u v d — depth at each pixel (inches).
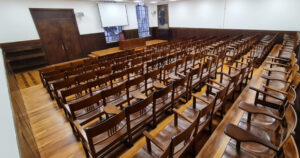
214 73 159.6
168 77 132.3
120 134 67.4
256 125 66.0
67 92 85.6
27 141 43.9
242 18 317.1
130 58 200.2
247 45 230.7
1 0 229.1
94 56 304.3
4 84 51.1
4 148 22.5
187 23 415.8
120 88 86.6
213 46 215.5
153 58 188.9
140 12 430.9
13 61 255.0
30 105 127.2
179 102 115.3
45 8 268.4
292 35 259.1
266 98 84.4
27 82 203.5
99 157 70.6
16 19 245.9
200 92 129.3
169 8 440.8
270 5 276.8
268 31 290.8
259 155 52.7
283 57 160.7
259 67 167.3
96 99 75.4
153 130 88.4
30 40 264.7
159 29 492.1
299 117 79.5
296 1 249.1
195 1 379.9
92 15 331.0
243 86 137.2
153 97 74.5
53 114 113.0
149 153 57.4
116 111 68.7
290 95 64.9
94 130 51.2
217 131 73.4
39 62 278.7
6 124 28.4
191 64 174.4
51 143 84.8
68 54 313.7
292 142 38.9
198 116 53.3
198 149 74.7
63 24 295.4
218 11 347.6
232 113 87.3
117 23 371.6
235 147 56.7
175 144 43.7
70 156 76.4
